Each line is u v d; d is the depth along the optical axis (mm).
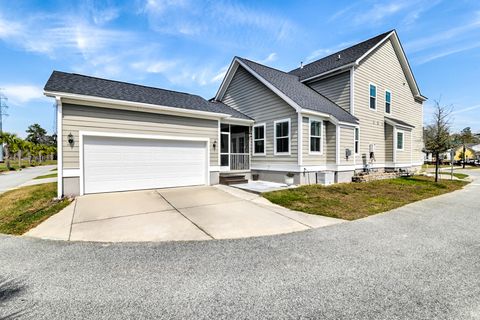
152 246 4176
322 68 15250
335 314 2355
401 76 17156
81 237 4586
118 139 8578
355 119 12727
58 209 6395
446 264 3496
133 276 3111
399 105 16969
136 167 8953
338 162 11672
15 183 13086
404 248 4105
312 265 3439
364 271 3260
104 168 8336
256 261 3574
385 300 2594
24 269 3293
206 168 10594
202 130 10445
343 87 13758
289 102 10984
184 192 8961
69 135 7664
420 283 2953
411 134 16938
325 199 8156
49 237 4582
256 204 7430
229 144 12828
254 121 13359
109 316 2320
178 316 2324
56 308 2445
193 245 4234
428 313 2379
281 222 5668
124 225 5305
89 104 7961
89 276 3105
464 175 18922
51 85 7812
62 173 7602
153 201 7480
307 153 11109
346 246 4188
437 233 4930
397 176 14617
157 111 9242
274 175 12148
